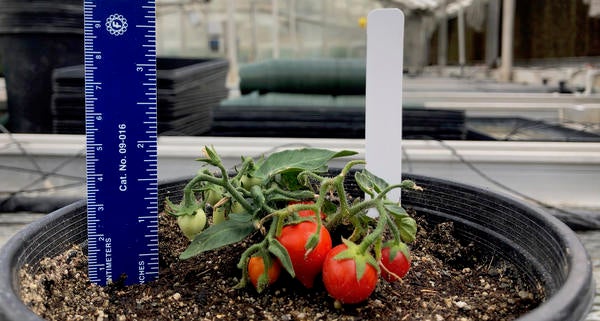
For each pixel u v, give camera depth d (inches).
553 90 51.3
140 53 8.6
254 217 8.0
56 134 26.4
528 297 8.4
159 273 9.2
